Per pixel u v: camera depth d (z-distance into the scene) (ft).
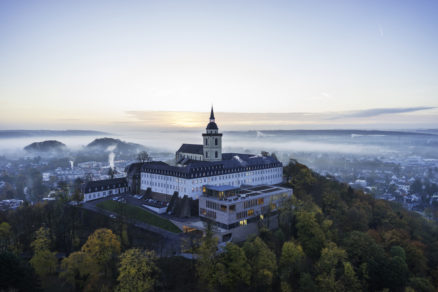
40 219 417.90
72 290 276.41
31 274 256.32
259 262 325.42
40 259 289.33
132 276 266.36
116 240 322.14
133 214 476.95
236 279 311.68
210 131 652.07
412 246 426.51
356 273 356.79
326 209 551.18
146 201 555.28
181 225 440.45
